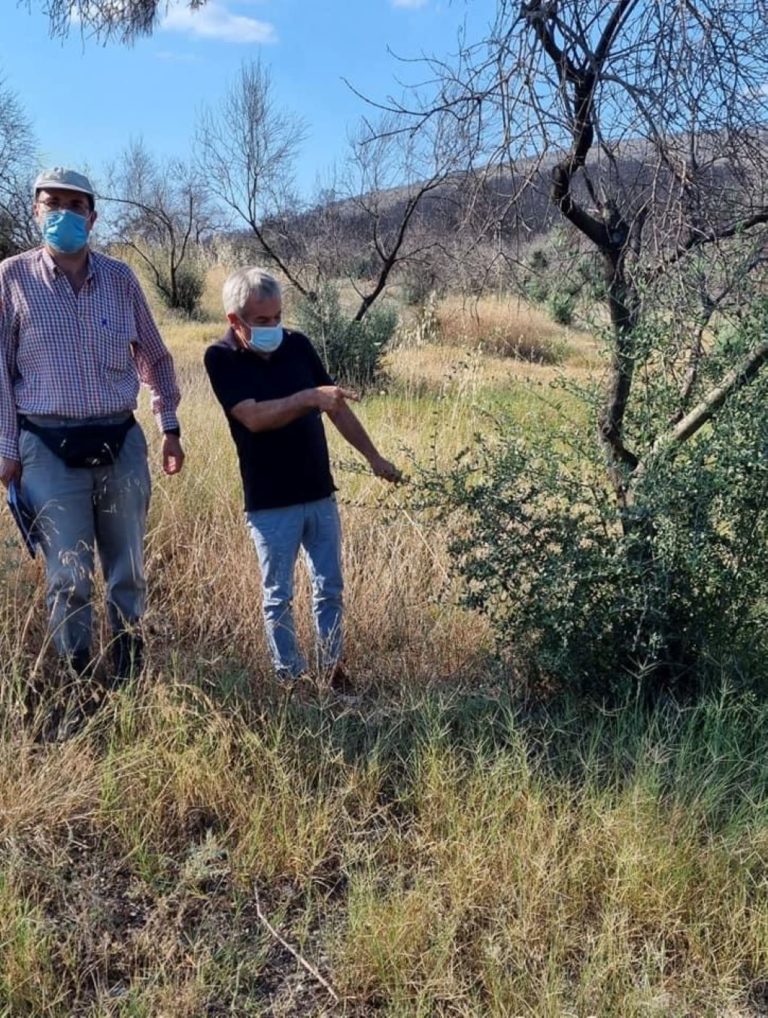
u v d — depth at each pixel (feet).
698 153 9.99
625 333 11.91
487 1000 7.46
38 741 10.68
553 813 9.46
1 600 12.35
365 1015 7.47
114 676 11.82
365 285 52.26
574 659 11.21
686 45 9.41
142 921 8.34
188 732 10.41
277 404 10.71
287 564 11.48
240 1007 7.45
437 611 13.94
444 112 10.63
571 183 11.46
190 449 18.57
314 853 8.96
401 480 11.98
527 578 11.37
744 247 10.90
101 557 11.59
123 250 77.46
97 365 10.72
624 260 11.86
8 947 7.54
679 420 12.07
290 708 11.18
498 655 11.80
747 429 10.96
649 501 10.79
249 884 8.77
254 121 46.88
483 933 8.00
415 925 7.90
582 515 11.26
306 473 11.37
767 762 9.93
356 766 10.02
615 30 9.91
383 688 12.37
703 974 7.81
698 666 11.36
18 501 10.75
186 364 36.32
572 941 8.01
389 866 8.96
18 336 10.55
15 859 8.54
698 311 11.12
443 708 10.89
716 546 11.21
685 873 8.48
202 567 14.53
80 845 9.13
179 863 8.98
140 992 7.48
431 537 15.29
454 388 22.76
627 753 10.00
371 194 40.65
